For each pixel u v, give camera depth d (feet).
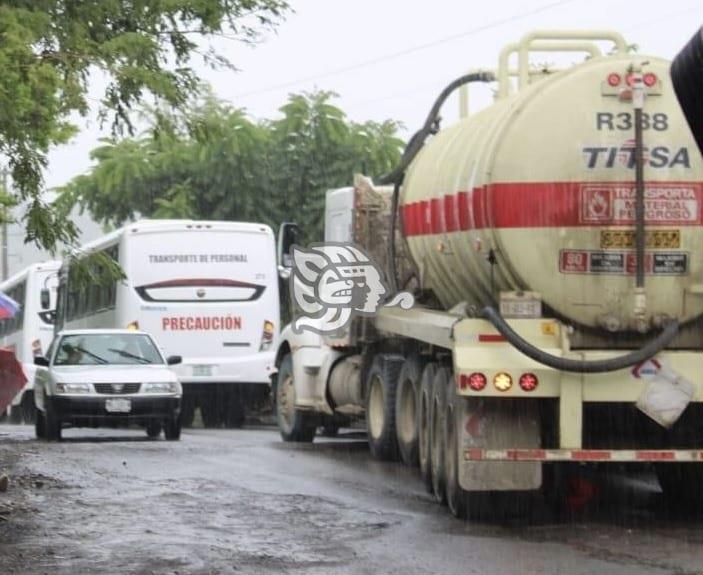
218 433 135.44
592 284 62.75
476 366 61.31
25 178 70.28
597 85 63.00
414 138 84.23
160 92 63.36
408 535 60.13
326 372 107.24
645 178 62.59
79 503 70.59
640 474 83.87
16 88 58.34
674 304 62.95
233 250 156.66
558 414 62.23
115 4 63.00
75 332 125.49
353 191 100.27
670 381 61.82
